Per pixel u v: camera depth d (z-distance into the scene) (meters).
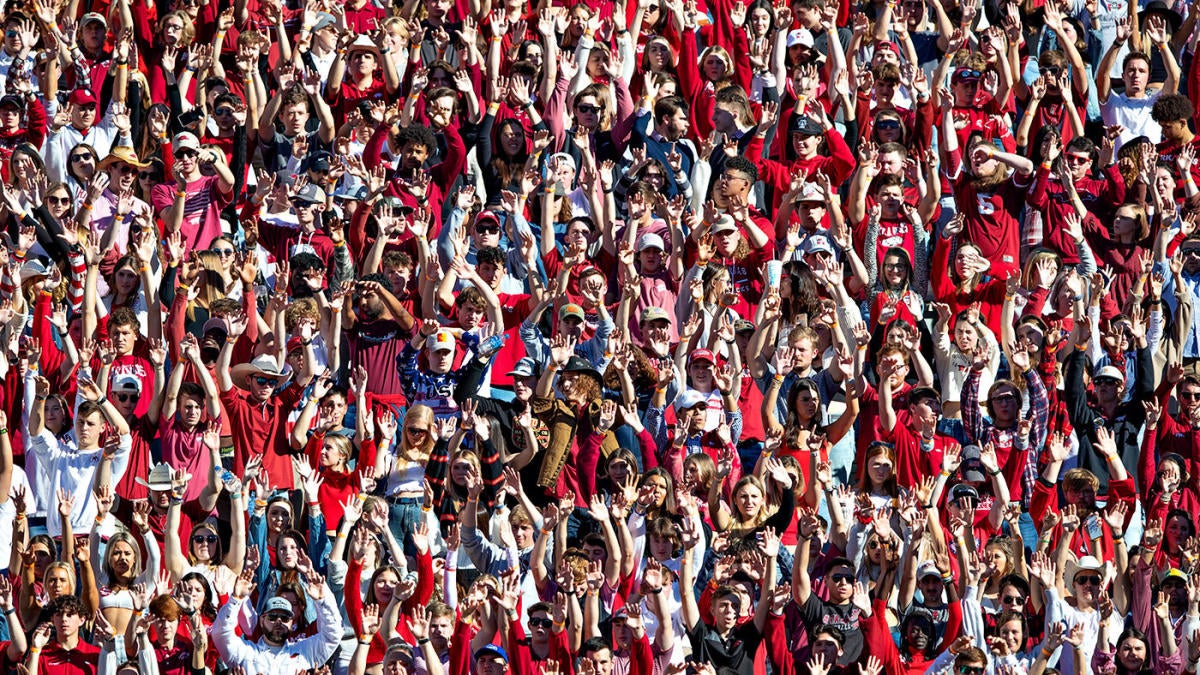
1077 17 63.44
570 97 58.56
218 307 51.88
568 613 48.88
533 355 53.34
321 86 58.78
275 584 48.97
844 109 60.09
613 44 59.75
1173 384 54.91
